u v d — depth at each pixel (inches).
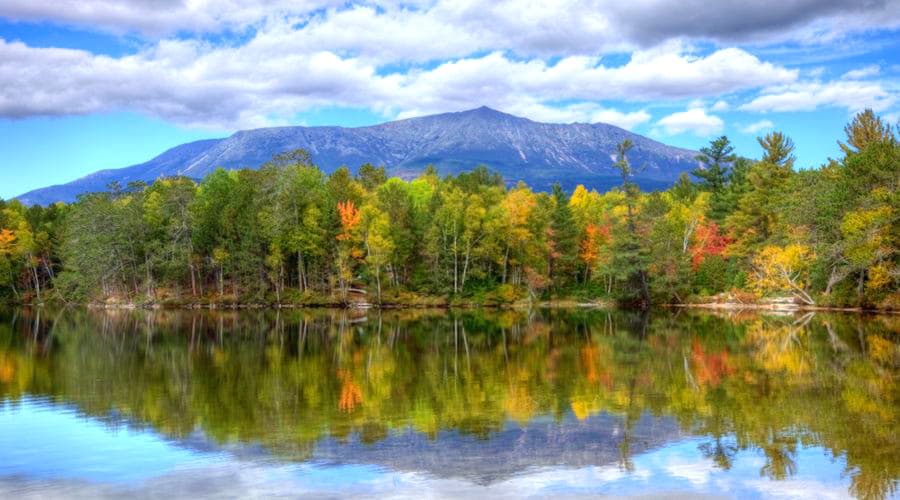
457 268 3865.7
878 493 632.4
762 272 3225.9
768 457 746.8
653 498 631.2
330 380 1298.0
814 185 2989.7
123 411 1026.7
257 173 4165.8
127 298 4069.9
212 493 656.4
